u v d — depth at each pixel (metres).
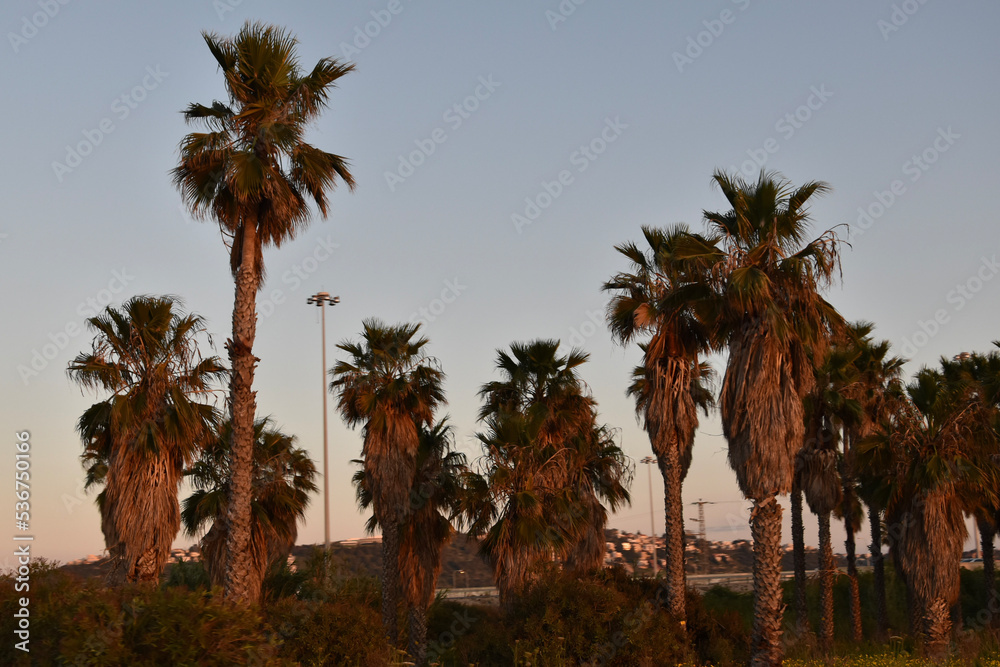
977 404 23.58
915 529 22.89
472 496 23.58
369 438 25.06
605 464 28.64
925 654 20.81
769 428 16.78
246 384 16.20
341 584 25.78
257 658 12.54
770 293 17.36
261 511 23.05
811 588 44.34
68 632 11.90
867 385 30.00
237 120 16.81
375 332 26.02
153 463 18.78
